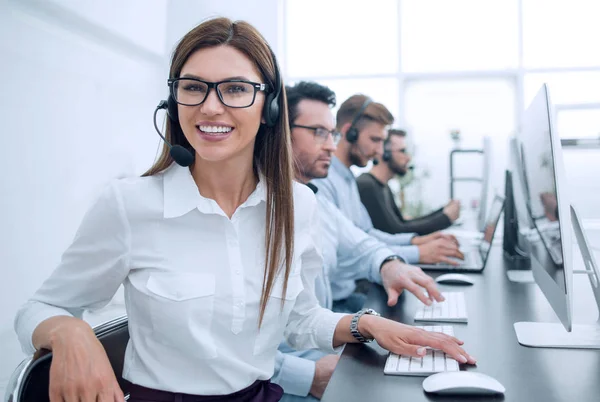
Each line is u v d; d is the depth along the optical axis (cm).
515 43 452
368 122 262
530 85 450
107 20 317
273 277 119
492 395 99
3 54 246
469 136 282
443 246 242
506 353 123
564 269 113
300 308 139
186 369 115
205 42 110
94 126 314
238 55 111
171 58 116
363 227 273
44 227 273
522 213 214
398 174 283
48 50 275
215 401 114
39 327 104
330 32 477
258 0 425
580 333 136
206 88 109
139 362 116
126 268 114
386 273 198
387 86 473
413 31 466
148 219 114
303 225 130
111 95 332
